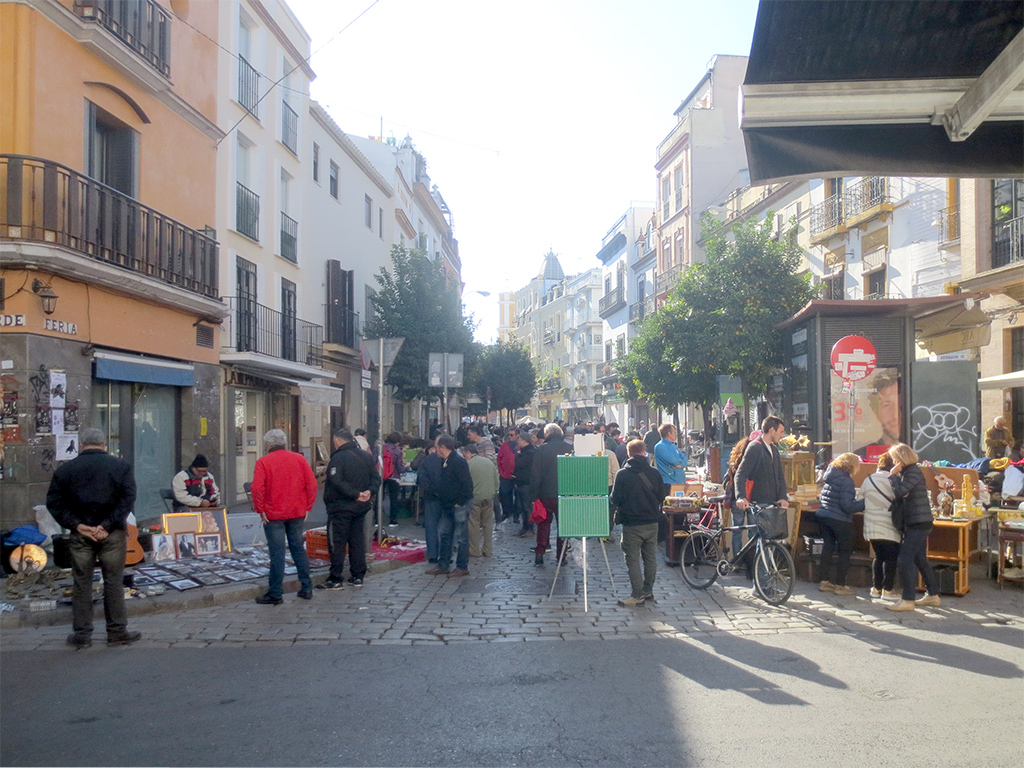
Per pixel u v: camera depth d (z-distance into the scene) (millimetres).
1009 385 13812
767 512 8633
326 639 7020
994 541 11180
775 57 4113
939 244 20484
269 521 8438
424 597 8805
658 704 5223
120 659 6398
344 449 9492
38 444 10266
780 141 4508
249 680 5816
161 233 13469
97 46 11695
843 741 4543
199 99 15398
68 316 11000
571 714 5043
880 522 8219
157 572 9445
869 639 6926
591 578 10008
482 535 11891
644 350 25547
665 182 45500
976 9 3814
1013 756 4309
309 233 23844
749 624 7520
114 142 12953
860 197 24422
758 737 4621
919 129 4484
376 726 4852
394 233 35438
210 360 15781
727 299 22609
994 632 7133
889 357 13148
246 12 19047
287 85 22422
